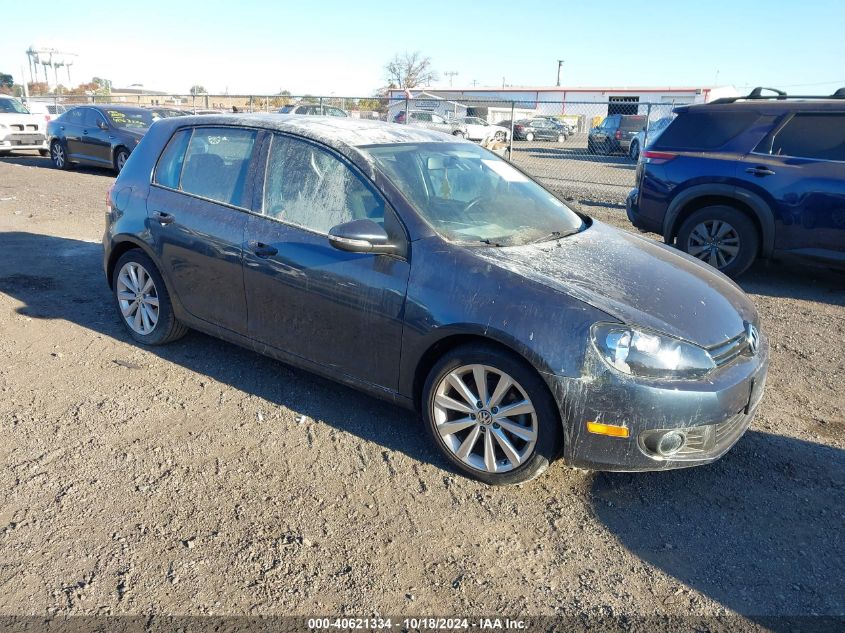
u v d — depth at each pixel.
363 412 3.95
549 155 18.77
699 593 2.64
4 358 4.56
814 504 3.20
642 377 2.88
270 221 3.87
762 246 6.89
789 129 6.67
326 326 3.63
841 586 2.69
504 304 3.06
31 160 17.72
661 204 7.41
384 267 3.40
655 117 22.36
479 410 3.21
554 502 3.17
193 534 2.87
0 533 2.83
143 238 4.49
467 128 24.95
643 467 2.96
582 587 2.65
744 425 3.28
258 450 3.52
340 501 3.12
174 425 3.75
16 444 3.51
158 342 4.72
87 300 5.80
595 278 3.28
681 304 3.22
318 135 3.85
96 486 3.18
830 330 5.69
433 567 2.73
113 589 2.55
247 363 4.57
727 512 3.13
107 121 14.72
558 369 2.92
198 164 4.37
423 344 3.27
